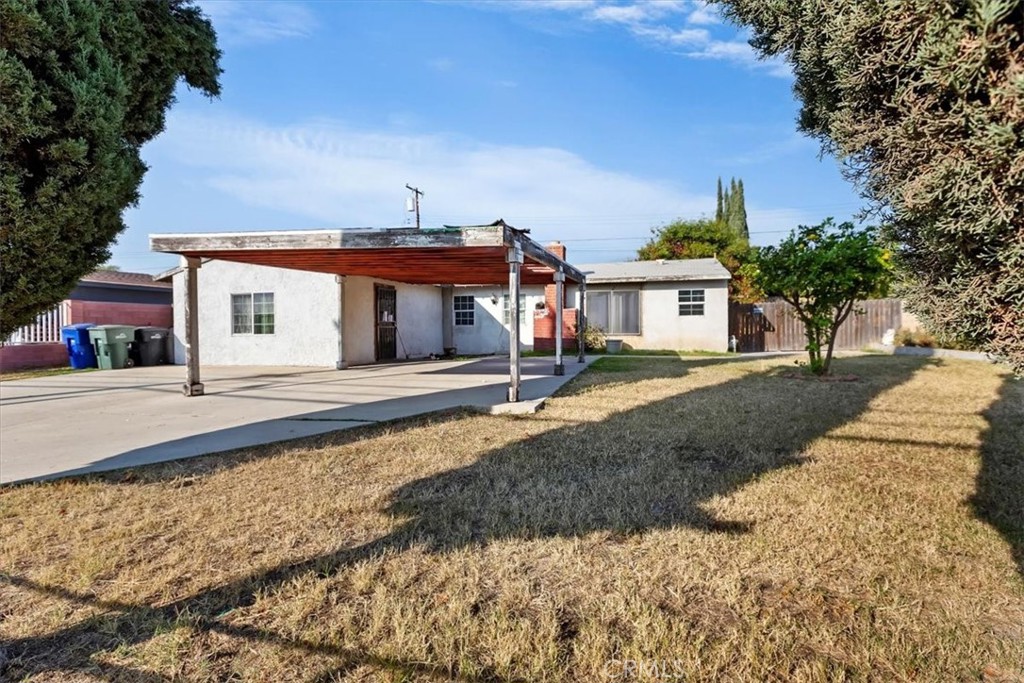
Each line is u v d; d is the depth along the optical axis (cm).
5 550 286
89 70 252
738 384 893
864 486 378
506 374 1116
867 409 659
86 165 255
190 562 272
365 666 196
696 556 274
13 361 1370
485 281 1599
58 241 261
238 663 197
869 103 228
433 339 1872
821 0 234
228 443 509
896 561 268
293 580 253
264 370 1264
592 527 311
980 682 185
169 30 330
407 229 678
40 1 232
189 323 830
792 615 224
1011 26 169
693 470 417
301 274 1371
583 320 1356
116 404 754
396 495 367
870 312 1847
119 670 194
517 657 200
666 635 211
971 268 203
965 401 712
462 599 235
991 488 372
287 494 371
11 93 222
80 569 263
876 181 238
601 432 544
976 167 180
